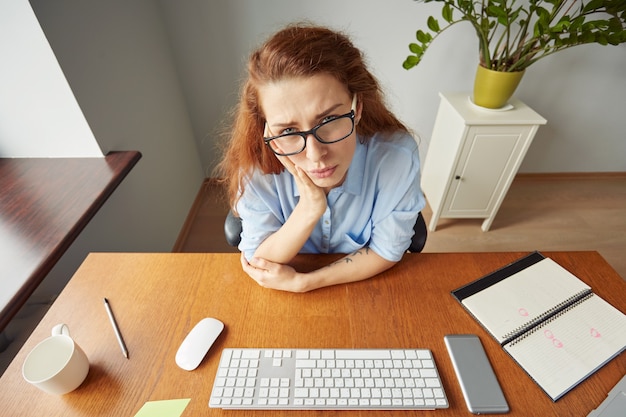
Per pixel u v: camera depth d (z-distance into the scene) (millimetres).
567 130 1957
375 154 732
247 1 1550
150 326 606
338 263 691
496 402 497
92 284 678
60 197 908
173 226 1688
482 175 1587
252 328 604
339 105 527
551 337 571
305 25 622
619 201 1977
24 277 683
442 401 502
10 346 945
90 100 1021
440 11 1594
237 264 722
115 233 1197
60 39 895
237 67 1738
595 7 1086
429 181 1858
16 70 888
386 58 1729
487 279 678
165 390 521
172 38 1641
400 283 683
